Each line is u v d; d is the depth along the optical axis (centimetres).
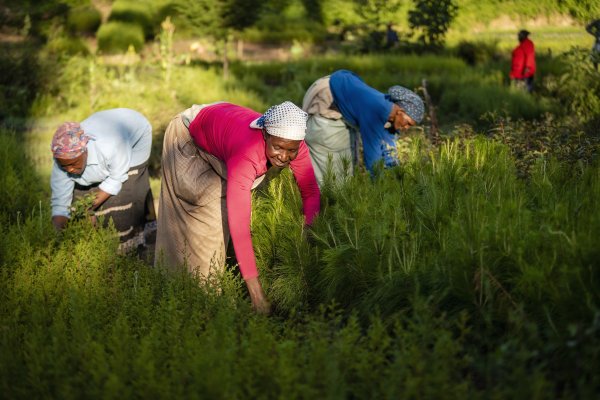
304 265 350
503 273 284
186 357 259
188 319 297
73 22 2264
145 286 318
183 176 378
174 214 392
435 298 289
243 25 1477
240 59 1862
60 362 255
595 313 239
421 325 252
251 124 330
